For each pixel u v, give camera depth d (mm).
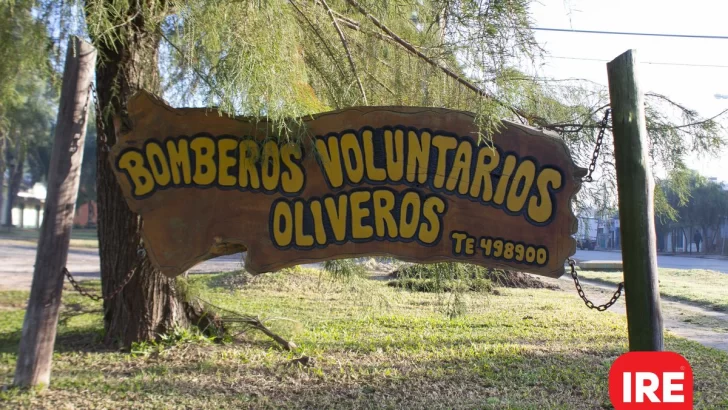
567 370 5988
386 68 6621
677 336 8523
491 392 5250
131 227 6320
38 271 4645
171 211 4676
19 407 4387
